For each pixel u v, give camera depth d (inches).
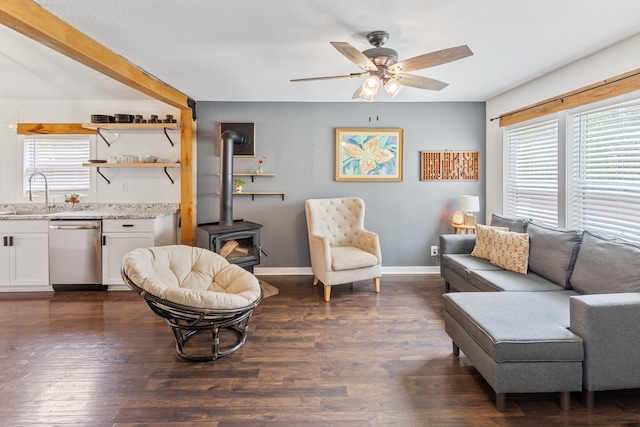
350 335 109.2
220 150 165.2
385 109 179.3
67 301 140.9
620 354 70.9
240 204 179.5
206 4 82.0
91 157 173.0
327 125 178.7
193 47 107.0
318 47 107.3
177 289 92.5
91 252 150.3
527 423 69.2
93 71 135.1
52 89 156.3
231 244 159.8
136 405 74.8
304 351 98.9
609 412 72.1
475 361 79.5
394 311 129.4
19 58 122.6
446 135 180.1
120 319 122.6
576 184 126.3
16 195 170.6
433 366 90.8
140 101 173.5
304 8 84.0
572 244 105.2
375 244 152.7
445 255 148.3
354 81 142.1
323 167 179.5
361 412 72.9
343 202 171.5
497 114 169.3
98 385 82.3
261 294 108.1
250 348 100.9
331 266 142.3
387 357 95.4
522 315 81.7
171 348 101.0
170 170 176.9
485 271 121.0
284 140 178.4
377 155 179.3
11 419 70.4
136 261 102.3
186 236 171.2
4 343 103.9
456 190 181.8
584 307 70.7
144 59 116.6
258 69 127.4
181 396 78.0
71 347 101.4
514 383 70.8
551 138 137.6
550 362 70.8
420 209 181.8
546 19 90.4
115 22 90.6
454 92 162.4
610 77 109.1
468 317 82.3
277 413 72.4
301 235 181.2
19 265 149.3
